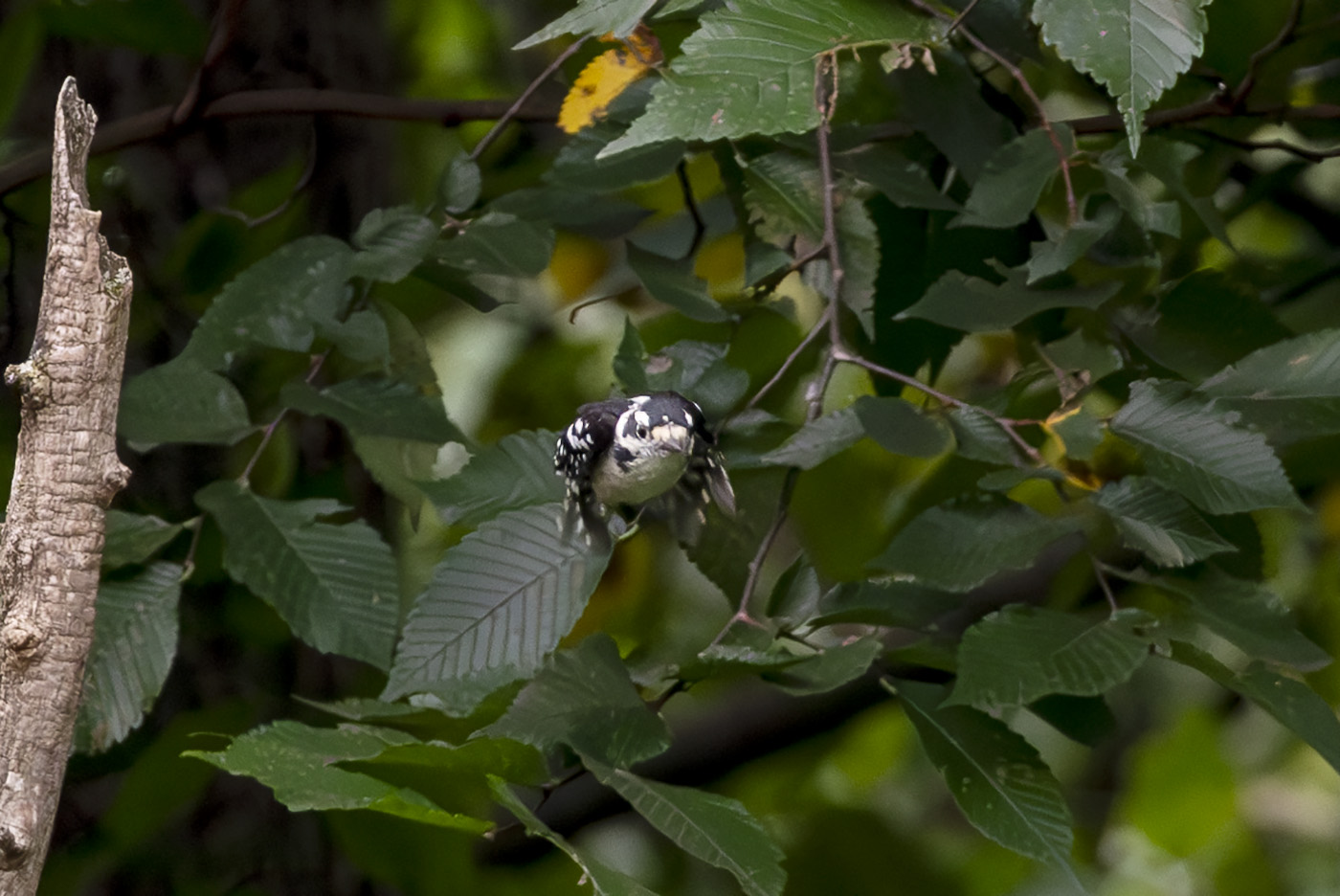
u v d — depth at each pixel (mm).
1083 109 6688
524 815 3834
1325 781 8875
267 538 5051
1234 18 5914
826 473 6828
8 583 3674
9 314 6504
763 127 4059
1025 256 5824
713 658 4492
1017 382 5270
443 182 5676
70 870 6340
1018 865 7727
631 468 4414
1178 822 7414
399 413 5297
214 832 6848
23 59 6258
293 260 5480
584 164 5430
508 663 4477
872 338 5191
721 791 7270
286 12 7426
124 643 4930
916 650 4766
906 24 4492
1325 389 4559
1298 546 7555
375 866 5965
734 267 7652
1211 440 4465
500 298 7164
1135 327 5352
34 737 3662
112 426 3721
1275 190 6750
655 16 4438
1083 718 5203
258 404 6359
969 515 4680
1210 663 4363
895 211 5832
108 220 6879
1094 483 5254
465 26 9148
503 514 4684
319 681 6879
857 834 7402
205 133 7188
